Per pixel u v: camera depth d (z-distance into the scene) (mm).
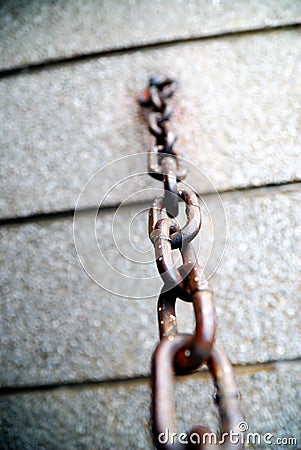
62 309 734
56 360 723
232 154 757
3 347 730
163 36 796
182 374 508
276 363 708
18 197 768
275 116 768
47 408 714
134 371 712
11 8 828
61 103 794
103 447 694
